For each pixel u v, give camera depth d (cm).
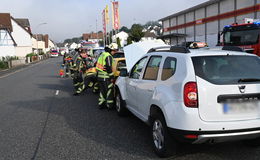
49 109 793
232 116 361
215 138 358
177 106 369
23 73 2219
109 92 752
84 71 1057
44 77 1797
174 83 386
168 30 4916
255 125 363
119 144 489
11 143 507
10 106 849
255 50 1429
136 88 534
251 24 1448
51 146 488
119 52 1073
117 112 705
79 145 489
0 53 4275
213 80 363
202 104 355
